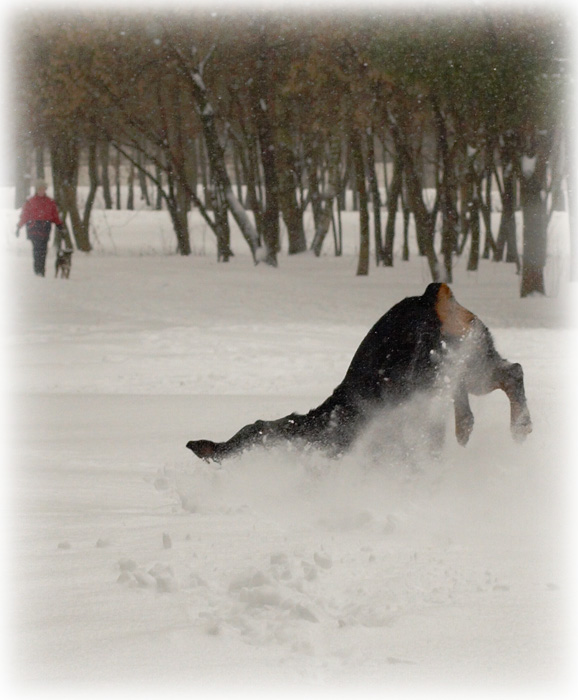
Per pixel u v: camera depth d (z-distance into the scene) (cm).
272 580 572
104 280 3922
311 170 5734
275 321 2764
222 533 708
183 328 2583
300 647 484
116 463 1003
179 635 502
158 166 5375
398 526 722
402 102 4128
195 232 6875
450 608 541
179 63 4706
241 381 1722
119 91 4722
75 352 2175
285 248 6212
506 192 5197
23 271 4244
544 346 2167
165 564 616
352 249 6262
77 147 5575
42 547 676
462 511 777
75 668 466
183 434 1177
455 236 4831
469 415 934
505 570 614
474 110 3725
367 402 882
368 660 472
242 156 5625
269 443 887
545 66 3316
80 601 558
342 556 641
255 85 4747
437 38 3400
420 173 5150
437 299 921
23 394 1608
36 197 4050
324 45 4178
